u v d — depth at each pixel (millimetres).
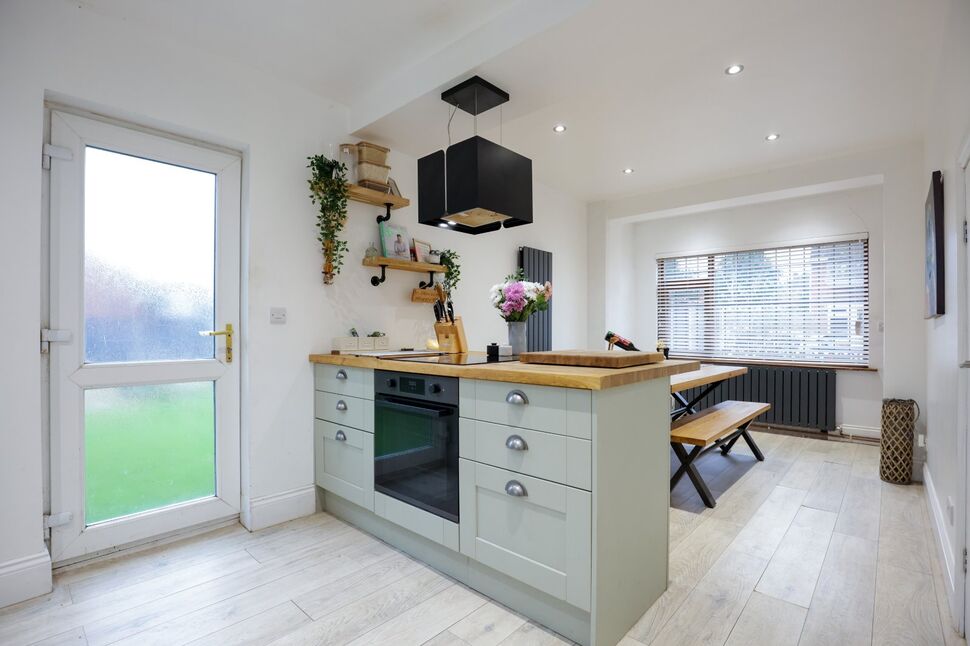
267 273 2615
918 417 3484
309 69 2590
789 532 2486
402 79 2613
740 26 1937
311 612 1790
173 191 2414
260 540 2408
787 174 4227
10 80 1867
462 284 3879
